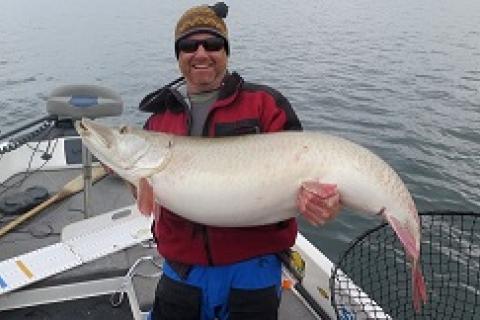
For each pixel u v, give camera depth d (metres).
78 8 41.38
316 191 2.24
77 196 4.88
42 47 21.06
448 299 3.99
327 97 12.02
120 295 3.60
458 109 10.76
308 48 19.36
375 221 5.97
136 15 34.34
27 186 5.07
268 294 2.64
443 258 4.45
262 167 2.35
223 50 2.63
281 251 2.67
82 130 2.63
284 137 2.40
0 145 5.32
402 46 19.42
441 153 8.11
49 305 3.55
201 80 2.62
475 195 6.68
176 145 2.51
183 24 2.61
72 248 3.86
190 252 2.61
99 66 16.95
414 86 12.98
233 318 2.64
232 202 2.38
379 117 10.27
